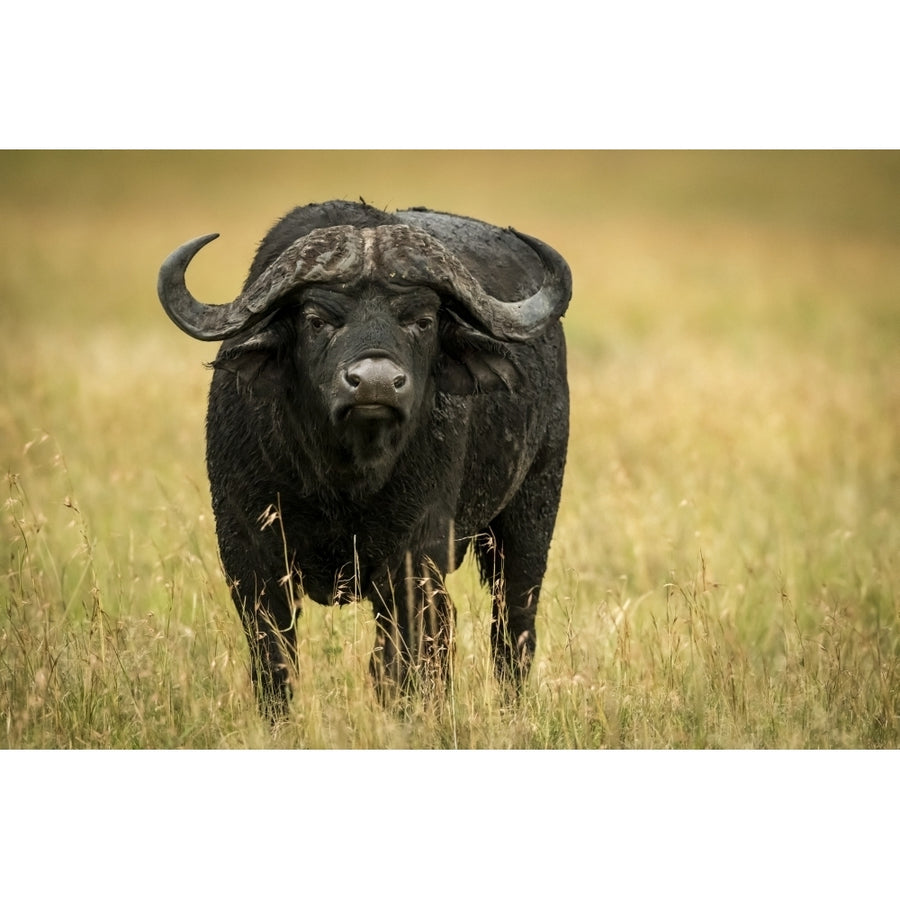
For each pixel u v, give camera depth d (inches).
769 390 2047.2
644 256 4318.4
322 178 6171.3
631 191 6205.7
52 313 2876.5
